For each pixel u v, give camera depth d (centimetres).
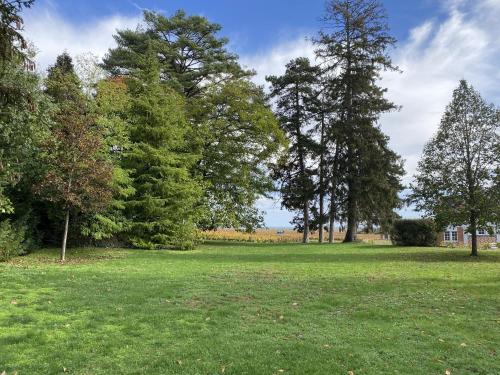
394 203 3691
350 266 1662
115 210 2348
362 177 3403
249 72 3916
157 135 2475
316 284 1209
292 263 1764
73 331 734
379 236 4641
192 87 3938
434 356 657
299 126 3931
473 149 2111
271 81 3994
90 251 2142
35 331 723
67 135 1806
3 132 1435
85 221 2152
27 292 1020
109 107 2275
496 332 781
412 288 1161
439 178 2172
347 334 754
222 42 4003
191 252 2347
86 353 639
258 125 3281
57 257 1875
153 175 2472
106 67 3734
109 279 1230
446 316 883
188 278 1280
